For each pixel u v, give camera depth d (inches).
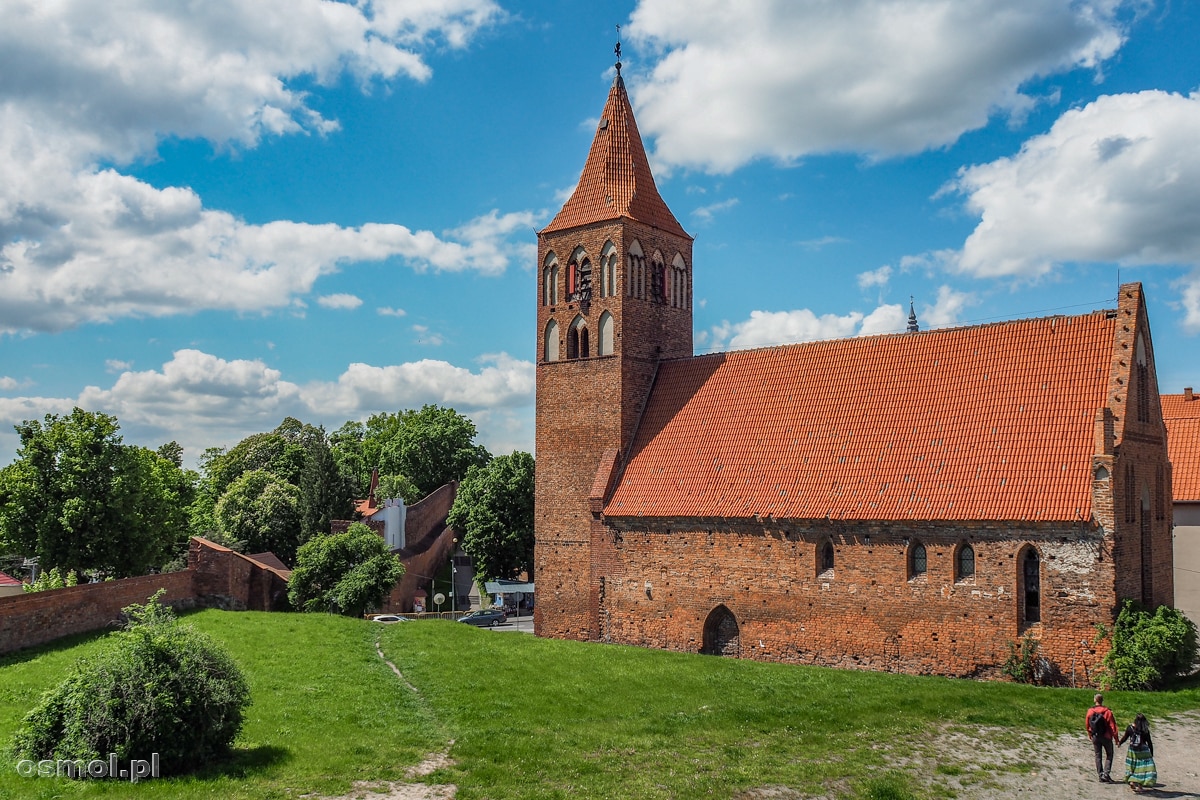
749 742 1178.0
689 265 2456.9
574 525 2215.8
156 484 2925.7
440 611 3742.6
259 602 2564.0
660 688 1473.9
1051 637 1528.1
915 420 1828.2
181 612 2133.4
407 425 5890.8
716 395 2164.1
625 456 2185.0
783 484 1876.2
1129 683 1427.2
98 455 2588.6
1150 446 1717.5
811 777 1039.0
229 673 1019.3
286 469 5083.7
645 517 2022.6
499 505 4045.3
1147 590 1660.9
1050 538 1539.1
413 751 1087.0
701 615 1930.4
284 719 1187.3
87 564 2554.1
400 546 4165.8
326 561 2674.7
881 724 1254.3
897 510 1691.7
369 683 1443.2
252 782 920.9
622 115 2423.7
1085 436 1606.8
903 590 1680.6
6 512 2517.2
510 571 4084.6
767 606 1839.3
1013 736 1200.8
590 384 2253.9
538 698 1400.1
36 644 1636.3
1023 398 1731.1
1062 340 1771.7
